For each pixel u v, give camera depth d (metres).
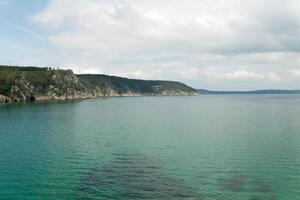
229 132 79.62
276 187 37.78
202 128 88.38
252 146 60.81
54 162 48.41
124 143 64.50
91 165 46.94
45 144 62.56
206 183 39.03
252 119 112.81
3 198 34.25
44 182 39.09
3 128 84.50
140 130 84.19
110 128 88.12
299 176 41.88
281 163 48.22
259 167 46.06
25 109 150.88
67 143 63.88
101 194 35.38
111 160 50.00
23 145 61.25
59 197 34.53
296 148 58.59
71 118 114.31
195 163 48.28
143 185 38.12
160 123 101.69
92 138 70.38
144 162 48.84
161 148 59.50
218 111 156.12
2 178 40.47
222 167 46.09
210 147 60.28
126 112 148.50
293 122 101.00
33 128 85.31
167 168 45.53
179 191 36.34
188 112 150.62
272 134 75.19
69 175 41.84
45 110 147.00
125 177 41.12
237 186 38.06
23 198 34.31
